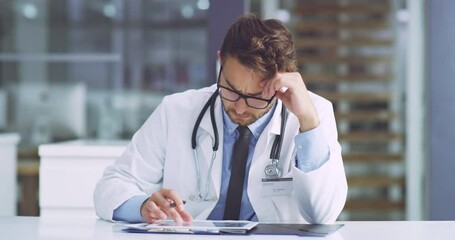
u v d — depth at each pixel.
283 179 1.72
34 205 4.27
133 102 4.54
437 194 3.32
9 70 4.64
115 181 1.76
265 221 1.73
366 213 4.13
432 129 3.31
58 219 1.76
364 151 4.12
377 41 4.08
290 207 1.73
